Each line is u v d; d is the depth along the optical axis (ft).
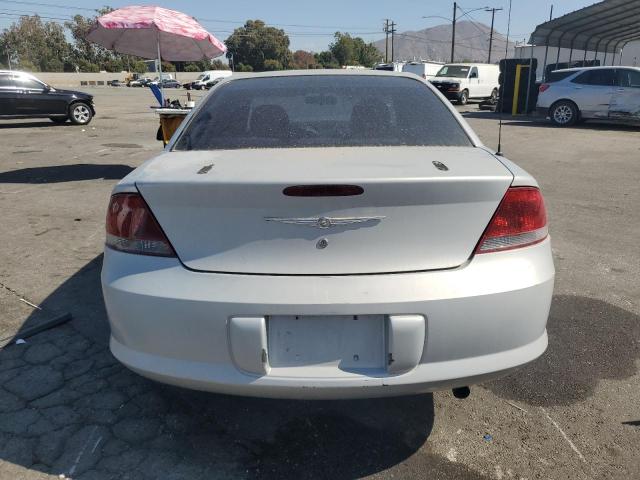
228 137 8.10
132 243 6.42
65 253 14.71
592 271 13.60
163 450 7.23
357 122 8.35
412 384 6.09
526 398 8.42
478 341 6.18
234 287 5.99
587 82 48.11
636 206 20.12
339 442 7.43
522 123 52.95
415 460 7.09
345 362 6.10
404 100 8.98
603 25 78.59
